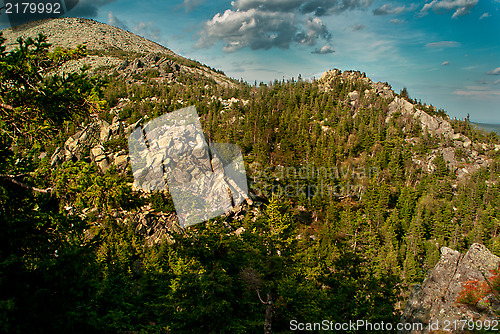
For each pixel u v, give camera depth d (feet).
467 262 49.11
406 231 225.35
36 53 22.26
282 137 398.42
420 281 160.56
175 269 59.98
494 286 42.73
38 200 23.02
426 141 497.46
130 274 110.01
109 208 23.36
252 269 41.88
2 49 20.90
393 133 490.08
